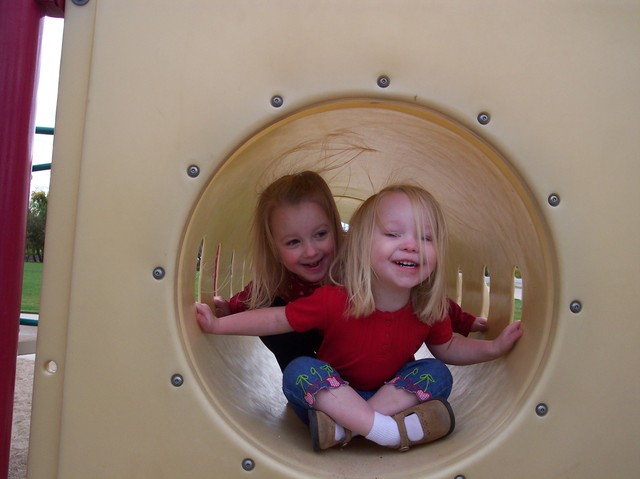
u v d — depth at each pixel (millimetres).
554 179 1016
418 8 1009
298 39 1000
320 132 1369
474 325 1674
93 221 997
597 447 1008
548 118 1016
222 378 1230
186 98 999
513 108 1013
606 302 1012
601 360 1010
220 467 991
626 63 1023
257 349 1817
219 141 999
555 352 1009
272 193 1524
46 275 1016
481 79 1012
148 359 992
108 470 995
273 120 1001
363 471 1046
